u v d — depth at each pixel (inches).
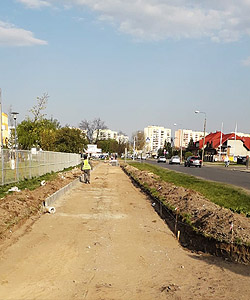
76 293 190.9
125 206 499.8
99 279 213.9
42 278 211.8
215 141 3238.2
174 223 384.8
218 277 223.1
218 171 1364.4
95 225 365.4
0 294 185.6
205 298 189.2
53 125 2175.2
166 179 864.9
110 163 2114.9
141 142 3735.2
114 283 208.4
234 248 261.7
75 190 691.4
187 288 203.5
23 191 489.7
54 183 664.4
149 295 191.8
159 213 452.1
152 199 571.2
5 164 613.0
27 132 1482.5
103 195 621.0
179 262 254.2
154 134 5674.2
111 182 906.7
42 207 444.8
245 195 542.0
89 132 3105.3
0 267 227.6
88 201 540.1
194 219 345.1
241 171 1401.3
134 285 206.2
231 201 473.7
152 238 323.0
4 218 326.3
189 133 5418.3
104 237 316.5
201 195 522.9
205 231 299.6
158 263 250.2
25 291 191.2
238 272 233.9
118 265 242.1
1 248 267.0
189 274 228.2
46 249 272.7
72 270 227.9
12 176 642.8
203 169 1530.5
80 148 1907.0
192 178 913.5
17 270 223.8
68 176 925.2
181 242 318.7
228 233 280.2
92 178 1021.8
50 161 986.7
